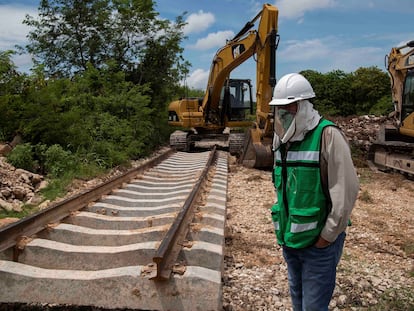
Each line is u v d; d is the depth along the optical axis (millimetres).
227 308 4008
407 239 6453
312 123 2771
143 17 22641
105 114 15609
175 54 23891
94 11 22000
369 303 4289
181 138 17156
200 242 4672
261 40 12461
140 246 4449
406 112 12570
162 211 6664
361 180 11914
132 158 15602
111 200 7223
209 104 16906
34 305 3797
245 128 20562
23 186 9000
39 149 11188
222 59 15141
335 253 2875
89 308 3779
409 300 4359
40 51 21750
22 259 4492
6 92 12109
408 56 12469
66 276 3822
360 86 32719
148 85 19781
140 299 3713
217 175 10289
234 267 5078
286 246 2955
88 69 17922
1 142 11352
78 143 12891
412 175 12023
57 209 5668
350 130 20016
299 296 3156
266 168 12844
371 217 7738
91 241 5156
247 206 8180
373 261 5555
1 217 6844
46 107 12102
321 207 2752
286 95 2775
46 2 21219
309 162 2721
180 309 3676
